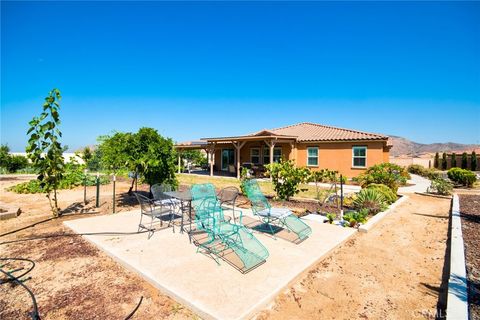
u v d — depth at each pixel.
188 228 6.05
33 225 6.56
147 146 8.77
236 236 5.32
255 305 3.12
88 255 4.73
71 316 3.04
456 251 4.74
